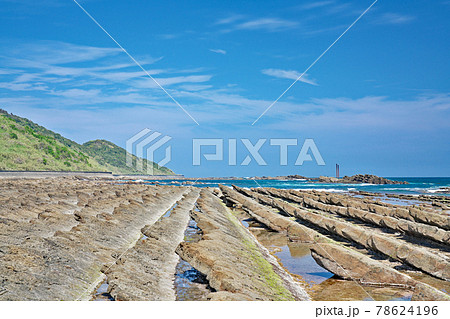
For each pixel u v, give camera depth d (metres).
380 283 17.36
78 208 38.81
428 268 18.91
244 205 42.97
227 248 20.39
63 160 162.75
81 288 15.14
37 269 15.08
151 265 18.33
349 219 37.84
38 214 27.39
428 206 54.00
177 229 29.67
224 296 13.43
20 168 133.00
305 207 49.12
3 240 19.06
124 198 47.41
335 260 18.75
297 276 19.17
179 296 14.99
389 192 99.69
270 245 27.17
